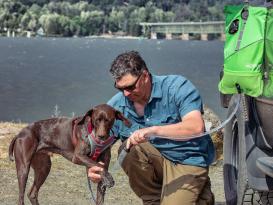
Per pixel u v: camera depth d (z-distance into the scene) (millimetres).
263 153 5078
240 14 4824
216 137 9695
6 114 26531
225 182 6043
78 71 60031
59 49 122500
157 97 5051
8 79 49969
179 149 5180
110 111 5379
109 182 5359
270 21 4637
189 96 5023
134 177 5602
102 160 5777
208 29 190875
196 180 5168
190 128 4910
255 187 5020
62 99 33594
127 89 4973
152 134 4824
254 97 4980
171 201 5137
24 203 7215
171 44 173000
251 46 4664
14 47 127438
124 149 5352
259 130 5078
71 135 6281
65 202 7375
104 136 5391
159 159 5449
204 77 54031
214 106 26078
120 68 4887
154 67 66375
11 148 6836
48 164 6820
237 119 5527
